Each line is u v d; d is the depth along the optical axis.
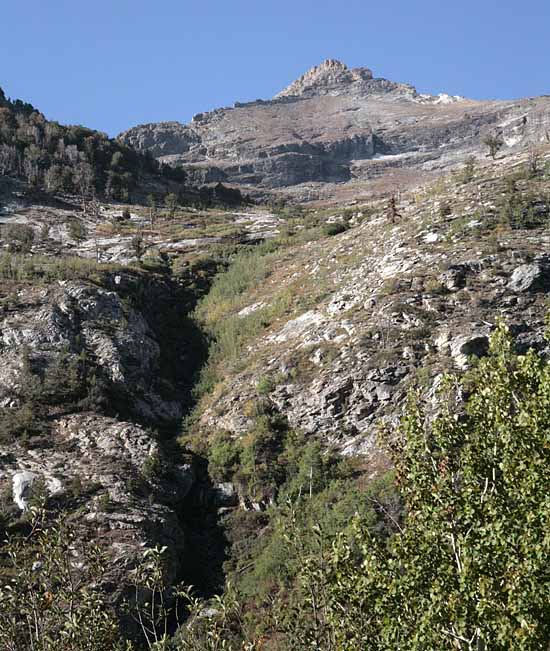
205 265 84.50
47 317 61.97
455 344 48.44
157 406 58.09
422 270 57.25
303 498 43.78
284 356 55.59
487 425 17.50
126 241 95.69
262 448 48.12
